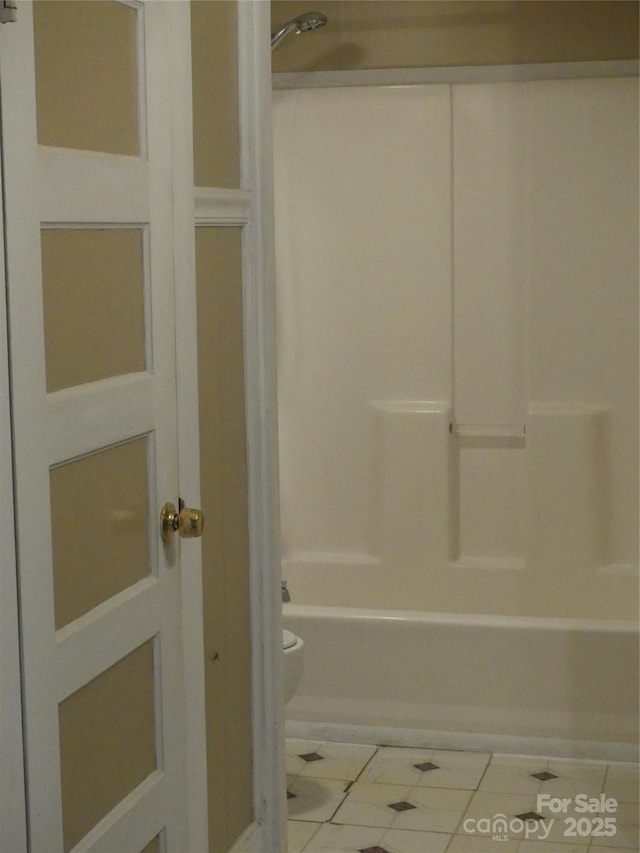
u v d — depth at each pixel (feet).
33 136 4.99
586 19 12.62
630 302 12.84
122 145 5.95
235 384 7.80
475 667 10.77
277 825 8.36
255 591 8.15
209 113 7.31
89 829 5.70
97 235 5.67
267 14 7.95
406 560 13.57
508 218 13.05
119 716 6.01
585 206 12.83
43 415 5.09
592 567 13.12
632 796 9.85
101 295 5.72
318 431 13.75
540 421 13.10
